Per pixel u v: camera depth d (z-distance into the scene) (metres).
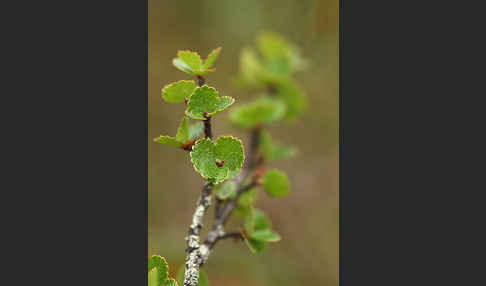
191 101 0.31
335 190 0.51
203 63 0.32
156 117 0.50
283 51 0.43
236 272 0.45
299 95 0.41
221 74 0.53
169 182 0.49
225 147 0.31
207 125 0.31
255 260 0.46
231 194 0.33
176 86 0.31
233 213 0.35
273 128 0.53
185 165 0.50
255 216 0.34
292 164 0.52
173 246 0.45
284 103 0.41
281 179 0.35
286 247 0.47
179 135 0.32
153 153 0.49
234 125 0.41
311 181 0.51
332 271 0.45
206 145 0.31
